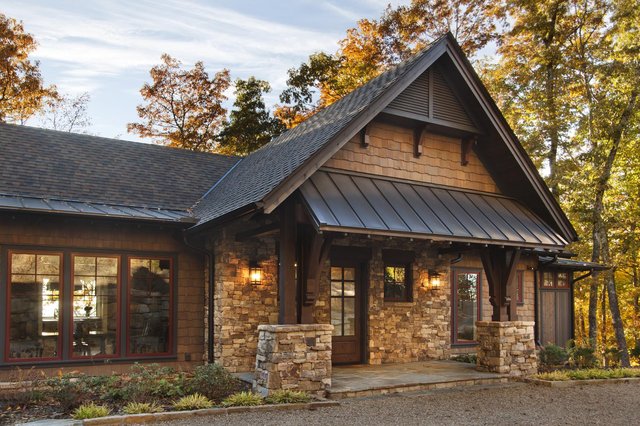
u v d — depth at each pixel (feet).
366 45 85.40
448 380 34.60
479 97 37.99
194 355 38.99
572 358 46.06
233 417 25.50
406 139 37.96
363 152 35.81
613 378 38.86
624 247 77.15
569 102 67.97
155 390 28.58
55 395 26.84
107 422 23.63
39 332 34.17
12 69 82.94
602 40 65.57
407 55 82.84
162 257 38.63
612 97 64.64
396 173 37.06
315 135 35.76
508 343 37.88
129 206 38.34
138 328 37.40
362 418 25.90
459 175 40.19
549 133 67.56
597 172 65.05
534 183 40.34
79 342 35.29
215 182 47.24
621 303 86.69
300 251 31.27
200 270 39.91
